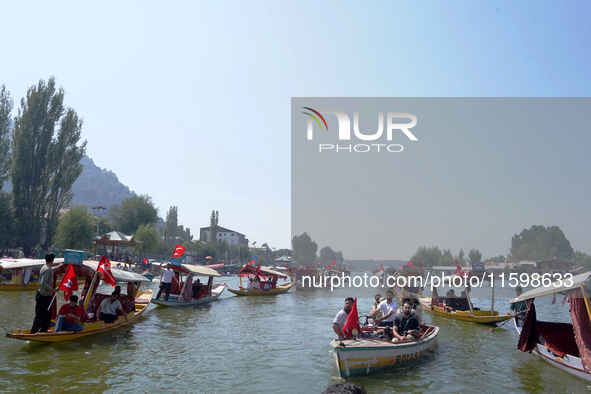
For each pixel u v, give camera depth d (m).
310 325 17.47
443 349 12.65
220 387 8.65
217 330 15.52
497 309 25.16
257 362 10.80
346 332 10.30
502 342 13.93
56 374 8.99
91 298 13.97
